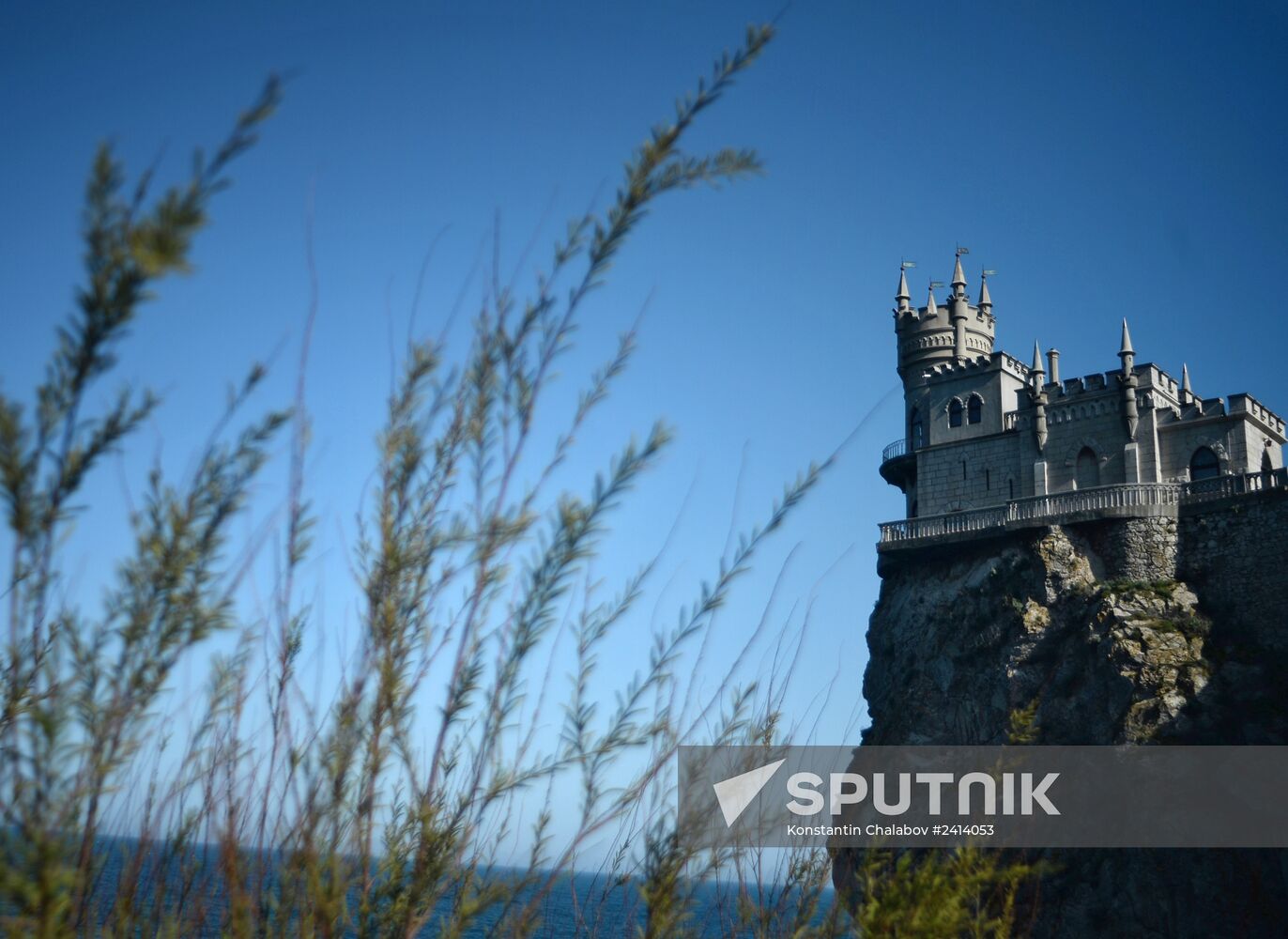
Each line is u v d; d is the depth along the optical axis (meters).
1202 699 42.34
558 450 4.19
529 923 4.13
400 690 3.94
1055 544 49.78
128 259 2.56
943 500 56.78
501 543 4.00
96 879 3.45
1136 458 50.62
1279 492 45.75
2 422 2.68
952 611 52.91
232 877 3.73
